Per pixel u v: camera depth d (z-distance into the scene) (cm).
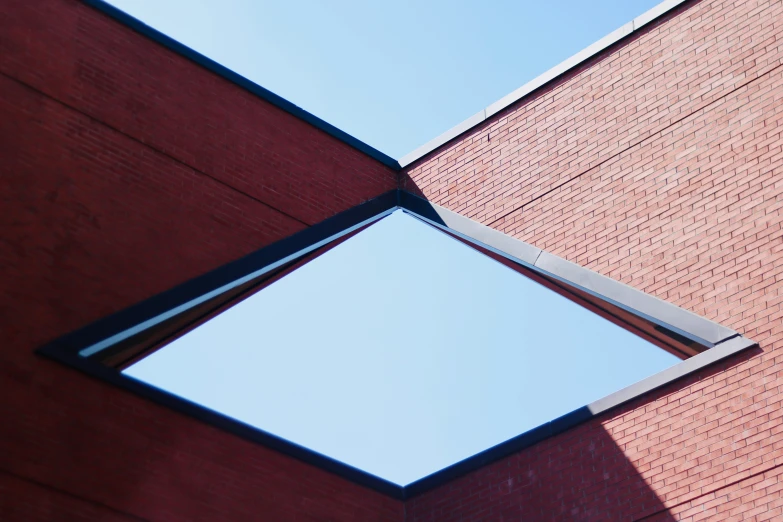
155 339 1136
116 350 1083
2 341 974
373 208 1420
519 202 1340
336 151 1418
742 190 1127
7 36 1134
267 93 1365
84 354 1039
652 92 1266
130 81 1225
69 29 1196
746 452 997
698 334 1088
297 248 1288
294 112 1387
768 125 1138
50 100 1139
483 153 1416
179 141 1236
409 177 1484
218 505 1053
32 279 1027
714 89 1205
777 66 1159
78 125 1148
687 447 1042
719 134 1177
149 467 1016
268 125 1348
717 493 1002
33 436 952
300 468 1152
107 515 968
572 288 1258
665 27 1290
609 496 1080
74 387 996
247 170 1289
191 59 1301
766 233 1086
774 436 984
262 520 1084
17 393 959
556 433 1163
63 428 973
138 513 989
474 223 1373
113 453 996
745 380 1029
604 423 1124
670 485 1038
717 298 1095
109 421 1005
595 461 1111
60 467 956
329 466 1184
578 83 1355
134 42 1253
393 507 1245
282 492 1118
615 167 1259
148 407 1041
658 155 1223
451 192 1424
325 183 1376
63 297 1040
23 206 1058
